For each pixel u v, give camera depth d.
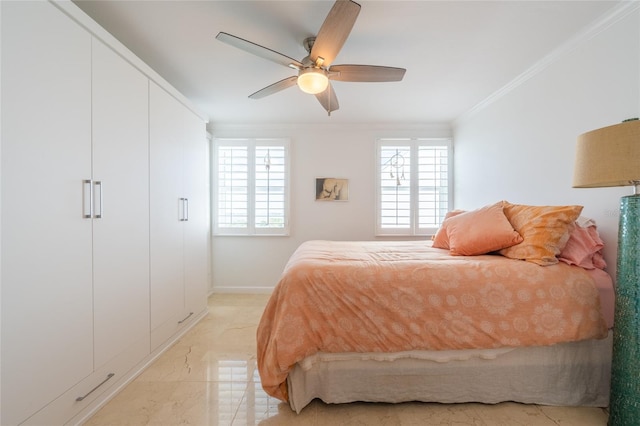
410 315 1.38
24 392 1.10
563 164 1.94
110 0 1.48
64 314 1.27
